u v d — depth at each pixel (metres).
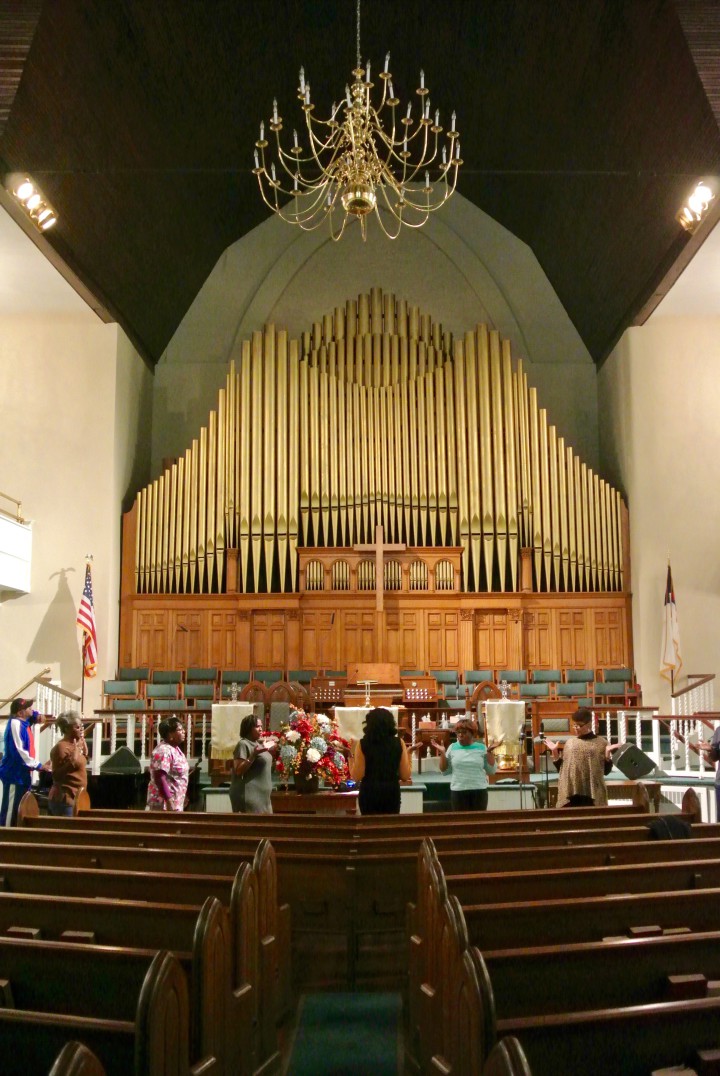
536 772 12.02
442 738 12.05
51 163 12.48
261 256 19.39
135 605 17.03
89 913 4.31
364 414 17.73
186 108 13.98
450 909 3.54
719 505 16.70
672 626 16.02
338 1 13.37
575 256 17.27
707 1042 3.08
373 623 17.06
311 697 14.13
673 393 16.83
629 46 12.11
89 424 16.55
